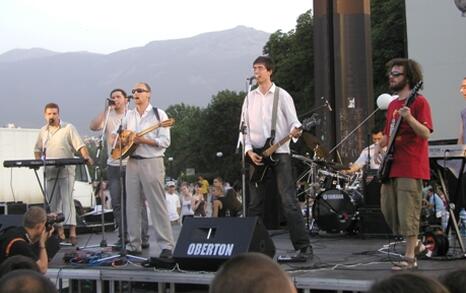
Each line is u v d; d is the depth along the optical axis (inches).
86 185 606.5
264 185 219.1
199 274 193.0
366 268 193.8
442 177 214.8
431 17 319.3
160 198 239.8
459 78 309.6
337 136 482.6
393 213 192.4
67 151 311.0
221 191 454.3
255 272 65.6
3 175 601.0
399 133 186.4
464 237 256.8
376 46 992.9
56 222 227.9
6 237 191.8
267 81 219.6
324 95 492.4
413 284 63.3
